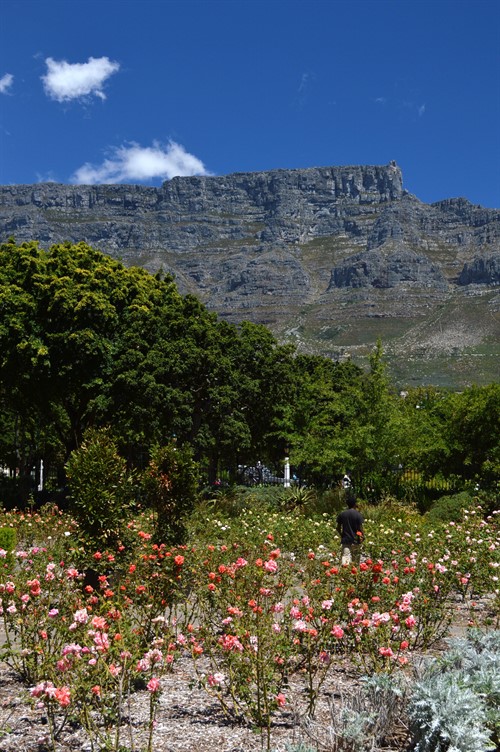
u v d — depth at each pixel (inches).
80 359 959.0
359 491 889.5
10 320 943.0
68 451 1079.6
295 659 227.6
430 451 942.4
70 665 166.2
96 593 254.4
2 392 1130.0
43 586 255.0
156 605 234.5
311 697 182.7
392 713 173.5
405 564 339.9
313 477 1129.4
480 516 626.2
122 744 163.8
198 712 187.6
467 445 943.0
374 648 222.7
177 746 163.5
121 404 973.8
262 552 374.6
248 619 209.0
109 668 160.2
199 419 1012.5
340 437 970.1
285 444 1202.6
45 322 975.6
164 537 334.0
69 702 156.2
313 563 345.4
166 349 970.7
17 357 964.0
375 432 914.1
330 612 216.4
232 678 185.3
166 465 339.6
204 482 1021.2
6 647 203.8
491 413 928.3
